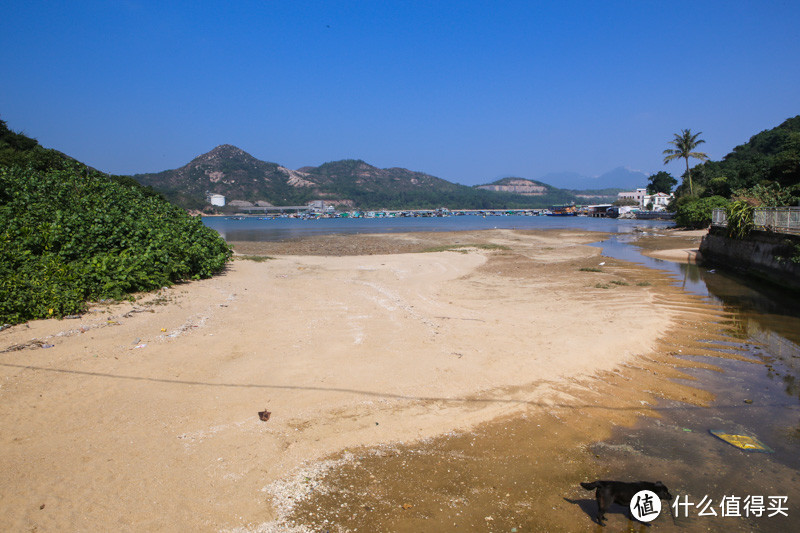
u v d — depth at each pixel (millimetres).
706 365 10195
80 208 14695
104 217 14195
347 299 14797
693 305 15891
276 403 7289
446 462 6133
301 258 26906
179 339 9586
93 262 12188
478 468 6035
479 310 14336
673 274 23484
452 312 13852
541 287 18984
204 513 4820
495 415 7426
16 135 32250
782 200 27016
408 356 9555
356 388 7988
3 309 9180
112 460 5465
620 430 7238
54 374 7391
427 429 6891
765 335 12422
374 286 17625
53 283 10492
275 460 5859
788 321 13844
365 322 11969
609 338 11383
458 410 7504
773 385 9141
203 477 5367
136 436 6012
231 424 6566
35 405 6438
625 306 15414
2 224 12125
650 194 131500
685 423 7527
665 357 10641
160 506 4828
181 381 7695
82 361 7973
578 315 13875
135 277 12922
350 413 7195
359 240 50719
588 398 8242
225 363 8594
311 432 6594
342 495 5359
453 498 5426
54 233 12391
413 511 5152
